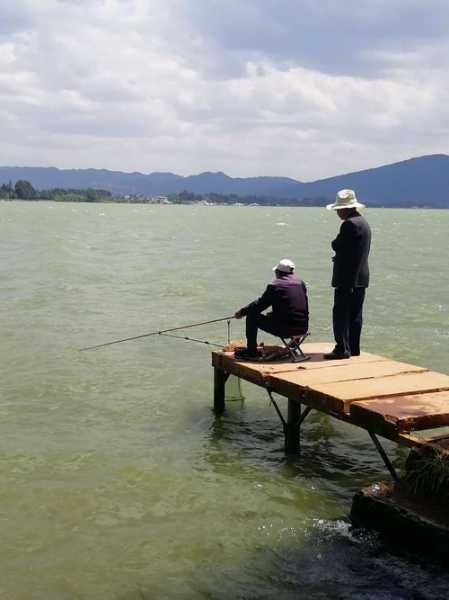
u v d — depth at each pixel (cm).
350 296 915
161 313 1638
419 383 812
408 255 3550
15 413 942
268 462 816
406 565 612
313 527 671
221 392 970
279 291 908
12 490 730
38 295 1841
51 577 598
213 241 4434
